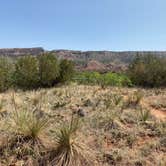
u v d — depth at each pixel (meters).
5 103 8.68
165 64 18.16
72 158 4.77
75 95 11.02
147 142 5.92
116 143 5.83
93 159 4.96
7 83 16.31
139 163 5.00
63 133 5.11
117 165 4.91
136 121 7.30
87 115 7.46
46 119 5.92
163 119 7.85
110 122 6.85
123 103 9.26
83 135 5.82
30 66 16.69
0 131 5.54
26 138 5.25
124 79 18.73
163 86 17.97
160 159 5.16
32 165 4.66
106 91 12.73
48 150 5.00
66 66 18.45
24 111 6.43
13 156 4.84
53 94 11.39
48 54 18.00
